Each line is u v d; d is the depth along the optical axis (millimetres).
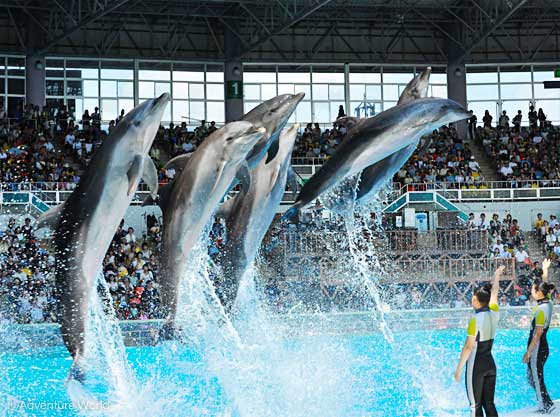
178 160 9227
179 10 31766
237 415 10016
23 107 31266
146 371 13031
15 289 19359
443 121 9414
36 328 15133
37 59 31656
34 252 20219
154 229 23578
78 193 8516
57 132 29875
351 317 17078
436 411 9727
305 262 22062
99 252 8555
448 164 30359
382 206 26484
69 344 8414
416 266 21938
